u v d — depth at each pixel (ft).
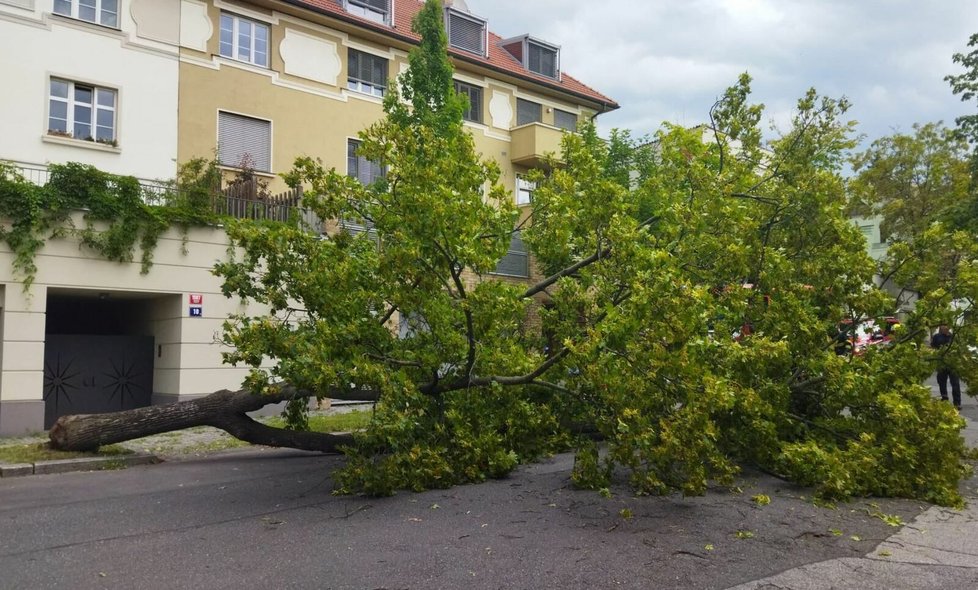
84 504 24.36
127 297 50.98
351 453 25.41
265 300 29.91
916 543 20.10
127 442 38.50
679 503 23.80
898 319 31.04
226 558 18.13
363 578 16.72
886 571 17.66
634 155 66.69
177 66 64.08
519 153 88.22
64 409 49.11
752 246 30.37
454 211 24.81
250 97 68.33
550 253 31.68
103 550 18.85
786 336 27.17
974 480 29.17
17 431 43.14
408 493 25.43
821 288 31.09
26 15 56.65
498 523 21.43
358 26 74.84
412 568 17.40
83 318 55.83
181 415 32.68
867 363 28.78
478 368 28.35
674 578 16.92
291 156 70.74
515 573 17.11
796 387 28.96
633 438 22.82
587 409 27.04
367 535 20.18
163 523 21.63
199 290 50.01
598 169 29.81
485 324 26.23
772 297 29.73
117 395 51.11
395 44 79.00
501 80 90.07
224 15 67.67
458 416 27.45
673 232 30.35
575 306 27.58
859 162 116.67
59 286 44.83
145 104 62.08
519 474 28.66
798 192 32.53
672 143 34.14
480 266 25.26
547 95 95.09
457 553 18.54
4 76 55.52
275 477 28.99
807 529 21.06
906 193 112.78
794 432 29.01
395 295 25.61
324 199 27.99
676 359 21.80
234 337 24.50
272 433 33.22
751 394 23.48
